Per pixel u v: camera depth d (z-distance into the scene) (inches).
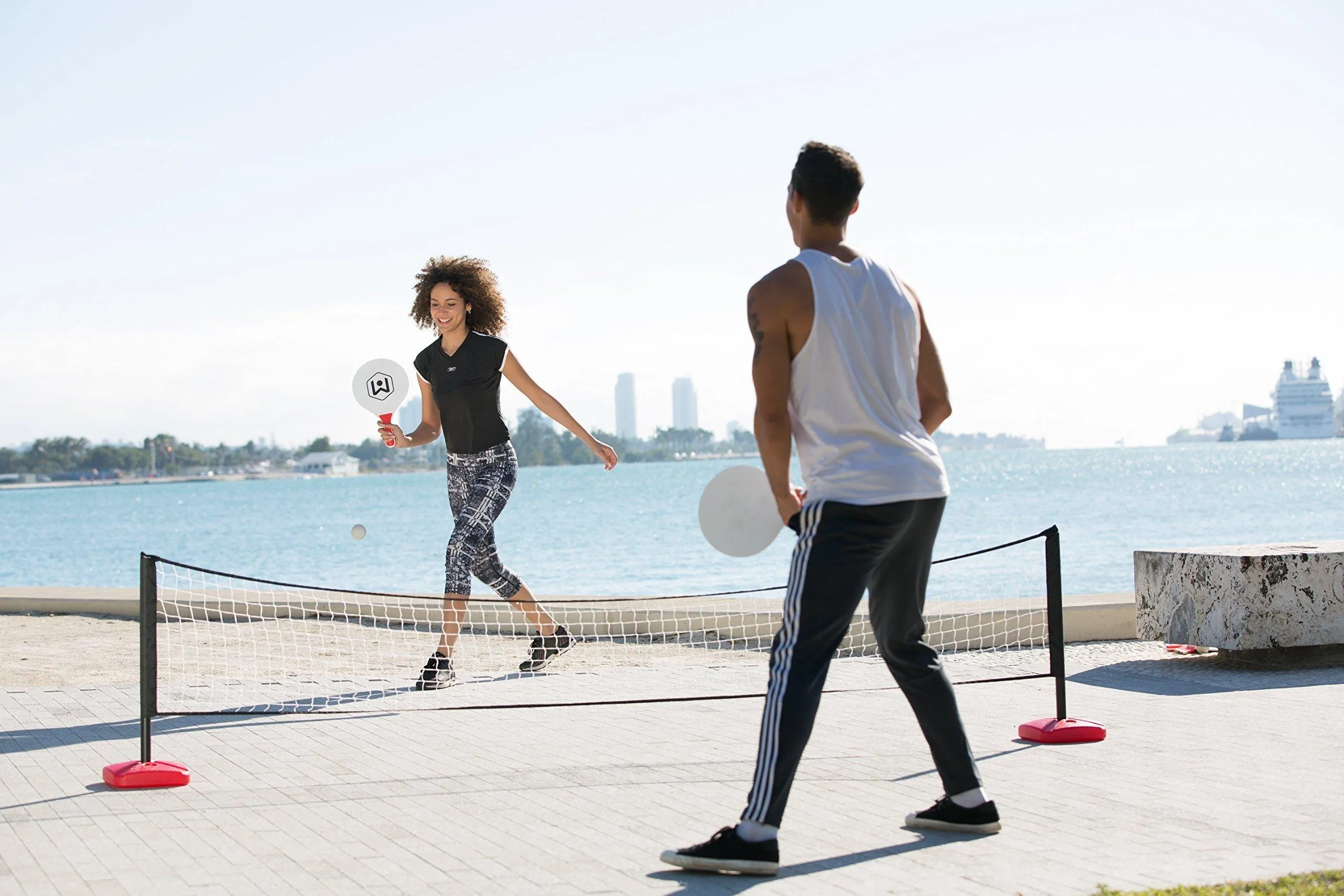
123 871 146.7
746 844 142.0
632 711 256.8
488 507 300.2
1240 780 183.5
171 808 178.5
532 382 307.0
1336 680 278.1
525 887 138.9
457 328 299.7
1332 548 318.3
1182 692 266.7
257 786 191.9
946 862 145.6
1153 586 321.7
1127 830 157.6
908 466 148.1
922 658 159.3
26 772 203.8
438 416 313.3
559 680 298.4
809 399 150.1
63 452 7564.0
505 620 390.3
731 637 372.5
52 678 313.4
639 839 159.3
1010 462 5753.0
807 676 146.4
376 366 306.0
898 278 158.1
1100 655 330.0
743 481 168.9
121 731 239.6
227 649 366.9
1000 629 350.6
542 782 192.7
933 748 160.9
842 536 146.5
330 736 232.7
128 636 398.9
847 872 142.7
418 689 287.4
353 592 261.3
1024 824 162.2
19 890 139.3
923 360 162.7
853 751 212.1
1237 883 130.2
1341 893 125.0
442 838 160.7
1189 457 6240.2
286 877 144.0
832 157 155.8
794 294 149.0
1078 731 215.6
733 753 213.3
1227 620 298.7
